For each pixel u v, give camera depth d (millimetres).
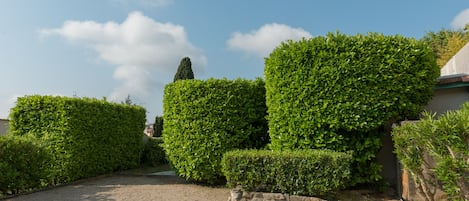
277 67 6504
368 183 6336
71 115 8602
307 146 6156
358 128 5852
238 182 5840
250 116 7715
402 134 4801
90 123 9359
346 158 5367
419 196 5352
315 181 5402
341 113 5832
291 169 5566
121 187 7867
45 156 7746
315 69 6082
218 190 7371
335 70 5949
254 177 5730
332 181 5324
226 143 7500
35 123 8562
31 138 7602
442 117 4145
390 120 6059
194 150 7656
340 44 6062
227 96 7656
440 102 7262
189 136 7746
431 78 6129
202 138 7617
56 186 7910
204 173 7656
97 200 6285
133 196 6688
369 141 6023
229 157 5930
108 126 10352
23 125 8602
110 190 7418
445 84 6941
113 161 10648
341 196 5898
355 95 5840
